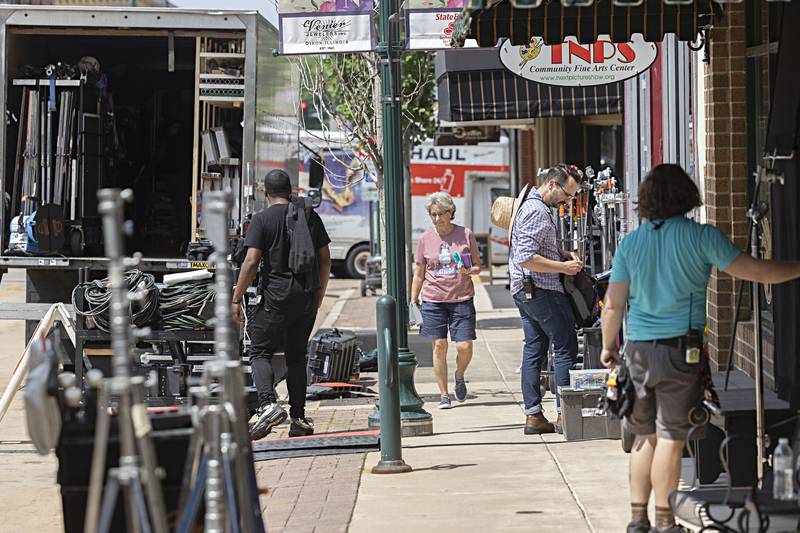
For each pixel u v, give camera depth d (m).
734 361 20.06
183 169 33.53
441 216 26.34
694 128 21.95
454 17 20.98
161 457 10.41
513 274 21.83
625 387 13.35
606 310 13.62
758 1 19.83
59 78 28.45
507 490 17.50
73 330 25.52
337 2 21.30
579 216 26.56
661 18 18.70
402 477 18.69
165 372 25.33
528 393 22.38
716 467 15.92
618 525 15.26
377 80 37.31
